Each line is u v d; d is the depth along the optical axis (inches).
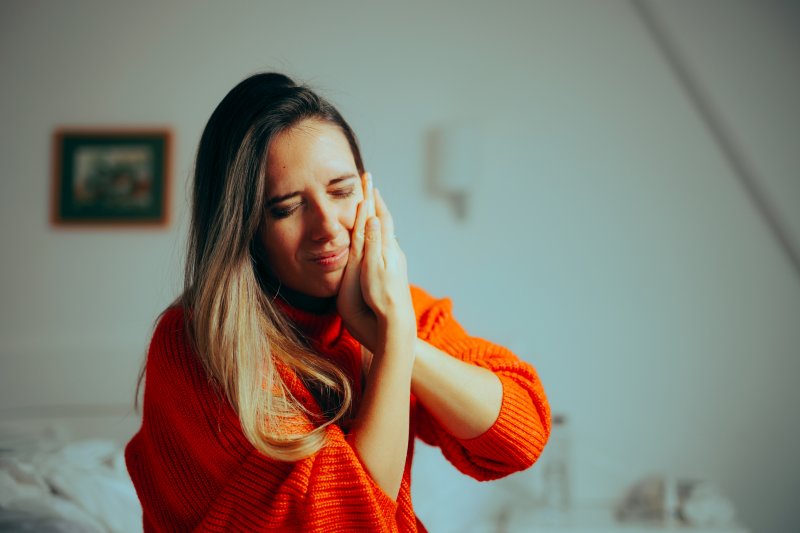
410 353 31.4
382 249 31.8
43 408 107.9
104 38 112.0
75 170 111.3
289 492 29.4
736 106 100.6
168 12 112.0
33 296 110.5
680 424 103.3
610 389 104.4
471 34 108.7
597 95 106.4
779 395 102.0
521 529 91.0
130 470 36.0
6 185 111.7
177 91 111.2
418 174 108.2
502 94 107.9
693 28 101.3
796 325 102.0
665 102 105.1
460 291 107.1
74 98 111.8
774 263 102.6
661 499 93.7
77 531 61.9
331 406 34.1
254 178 31.0
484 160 107.5
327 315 35.7
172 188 110.3
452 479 95.9
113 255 110.4
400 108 108.8
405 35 109.5
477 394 33.2
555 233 106.3
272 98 31.4
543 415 35.6
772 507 101.3
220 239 31.4
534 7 108.0
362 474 29.3
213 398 31.0
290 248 31.5
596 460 103.5
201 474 32.6
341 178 31.4
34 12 112.7
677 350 103.8
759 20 100.5
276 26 110.9
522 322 106.1
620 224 105.3
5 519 61.1
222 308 30.9
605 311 105.1
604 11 106.7
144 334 109.2
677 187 104.5
